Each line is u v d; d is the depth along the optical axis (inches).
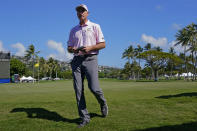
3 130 119.7
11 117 152.6
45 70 3919.8
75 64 137.9
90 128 119.3
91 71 135.0
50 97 352.5
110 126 121.0
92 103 205.8
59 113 162.7
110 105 183.5
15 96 398.0
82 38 139.6
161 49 2689.5
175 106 168.9
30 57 2566.4
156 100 203.6
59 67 4333.2
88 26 139.3
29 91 594.9
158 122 124.8
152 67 2274.9
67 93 462.3
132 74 3607.3
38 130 118.6
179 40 1870.1
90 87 136.4
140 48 3029.0
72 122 135.4
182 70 3348.9
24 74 3149.6
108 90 557.0
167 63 2261.3
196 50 1857.8
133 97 323.6
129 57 3157.0
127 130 112.3
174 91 427.8
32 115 156.8
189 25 1833.2
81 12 137.9
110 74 5777.6
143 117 138.7
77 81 136.3
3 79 2433.6
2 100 313.3
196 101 188.1
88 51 132.3
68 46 144.4
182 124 118.2
